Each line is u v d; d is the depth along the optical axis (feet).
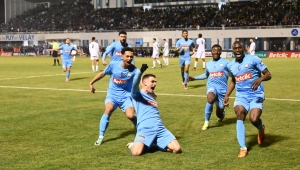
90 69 90.74
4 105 36.88
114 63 23.31
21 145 21.99
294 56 144.77
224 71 27.25
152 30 181.68
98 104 37.37
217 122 28.68
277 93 43.70
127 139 23.47
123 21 197.57
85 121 28.94
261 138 21.62
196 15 183.93
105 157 19.49
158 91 47.19
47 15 223.51
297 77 63.21
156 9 198.90
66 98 41.68
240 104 20.88
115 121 29.17
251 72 20.94
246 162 18.47
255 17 171.22
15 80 62.80
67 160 19.01
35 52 194.90
